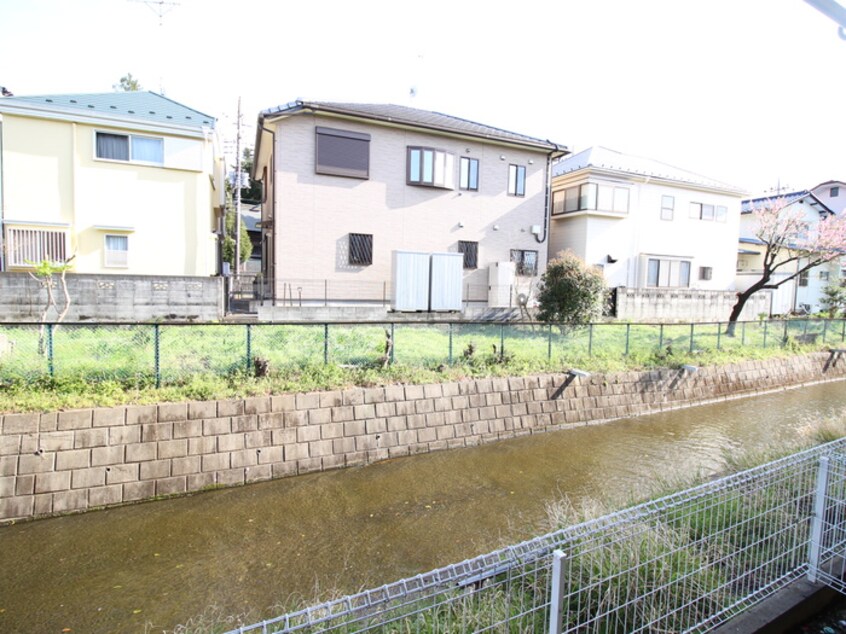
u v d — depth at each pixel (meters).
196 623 3.78
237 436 6.32
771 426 9.58
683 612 2.76
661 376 10.74
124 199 13.53
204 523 5.38
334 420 7.02
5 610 3.96
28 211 12.67
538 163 17.64
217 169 18.12
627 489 6.36
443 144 15.97
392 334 8.68
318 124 14.25
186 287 11.89
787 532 3.26
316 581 4.38
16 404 5.52
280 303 14.16
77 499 5.40
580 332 11.52
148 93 15.08
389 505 5.92
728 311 19.34
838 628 2.96
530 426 8.74
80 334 7.73
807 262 23.50
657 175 19.80
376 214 15.14
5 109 12.27
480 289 16.86
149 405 5.96
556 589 2.05
